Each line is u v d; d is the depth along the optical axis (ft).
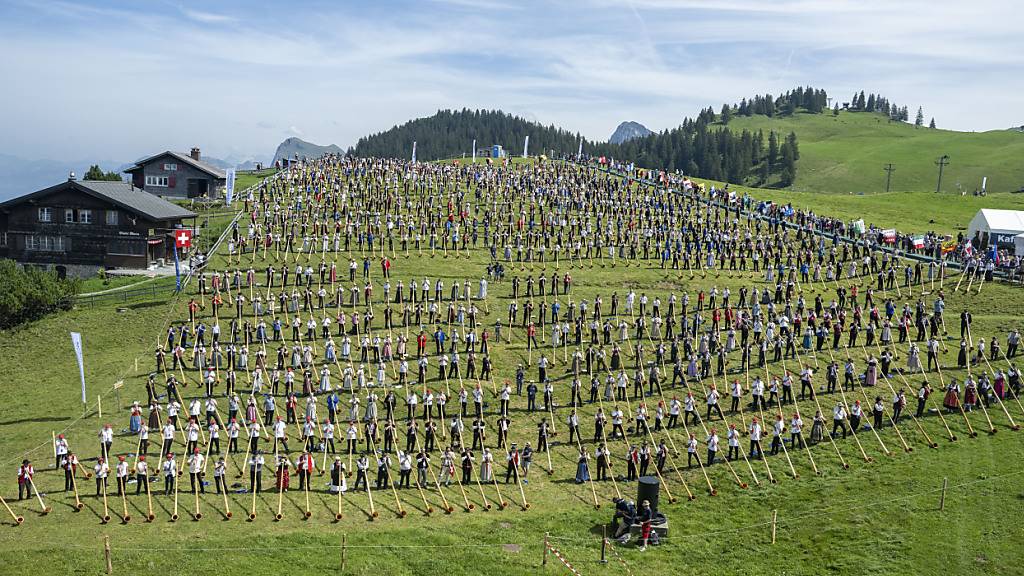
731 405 188.34
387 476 151.94
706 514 142.61
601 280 282.77
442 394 182.19
